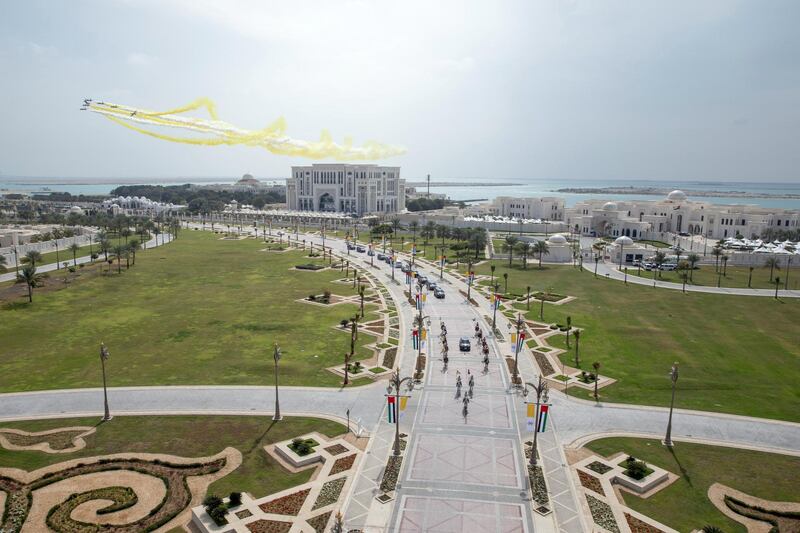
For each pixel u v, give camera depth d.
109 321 131.12
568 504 59.75
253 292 166.50
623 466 67.62
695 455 71.00
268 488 62.31
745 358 108.31
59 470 65.31
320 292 167.12
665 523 56.91
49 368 99.44
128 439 73.25
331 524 55.75
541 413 66.75
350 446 71.81
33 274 153.75
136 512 57.81
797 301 157.62
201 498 60.44
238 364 102.12
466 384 93.75
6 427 76.56
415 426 78.00
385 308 146.75
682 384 94.69
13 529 54.66
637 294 166.50
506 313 142.38
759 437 76.00
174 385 91.81
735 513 58.81
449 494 61.62
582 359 107.12
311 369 99.69
